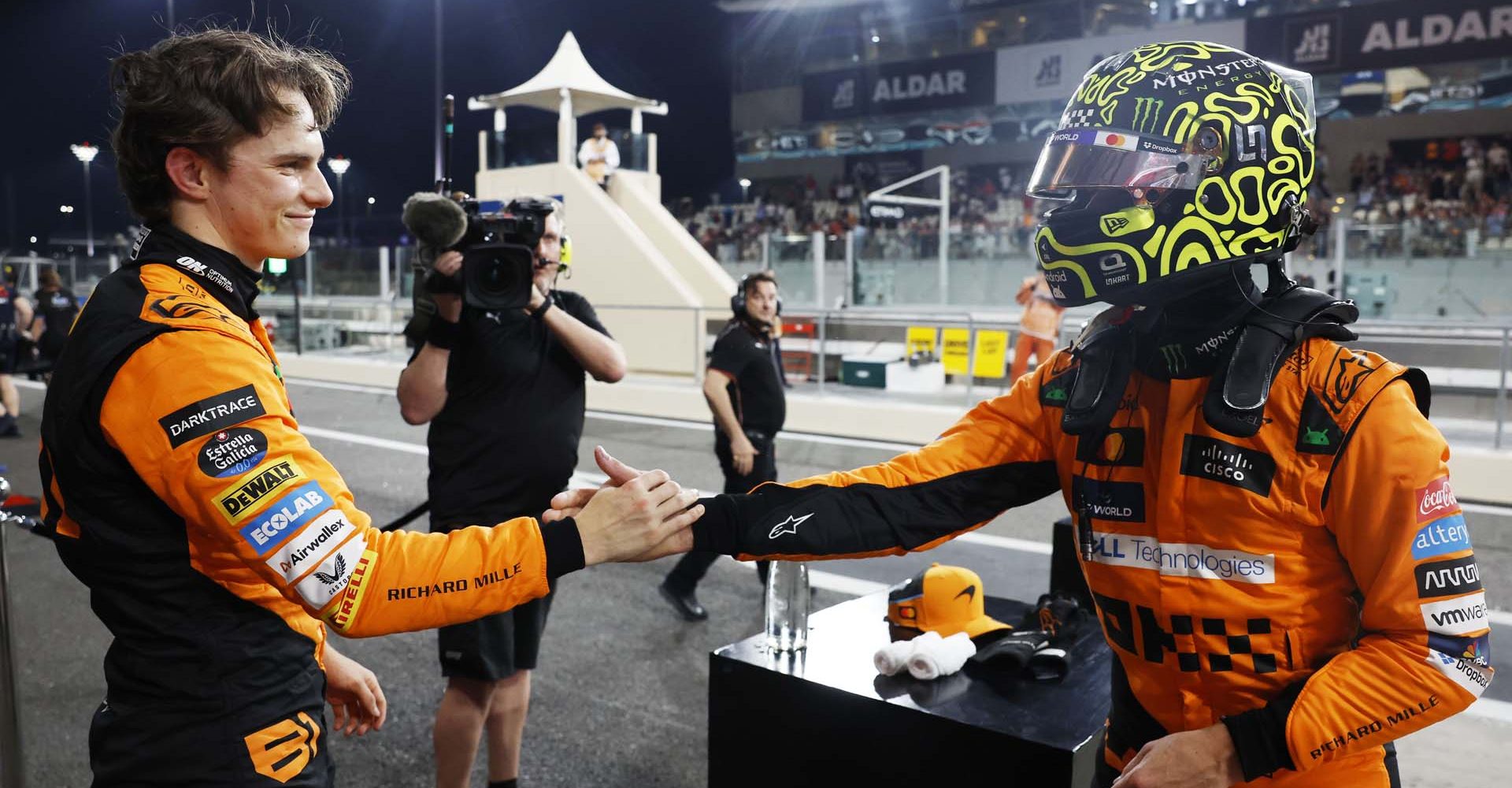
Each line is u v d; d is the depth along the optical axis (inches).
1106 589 52.2
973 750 73.9
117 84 53.4
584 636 170.6
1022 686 81.0
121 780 52.3
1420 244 445.7
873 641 92.0
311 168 56.4
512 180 587.5
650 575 205.3
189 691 52.2
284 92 53.9
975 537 234.1
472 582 51.4
